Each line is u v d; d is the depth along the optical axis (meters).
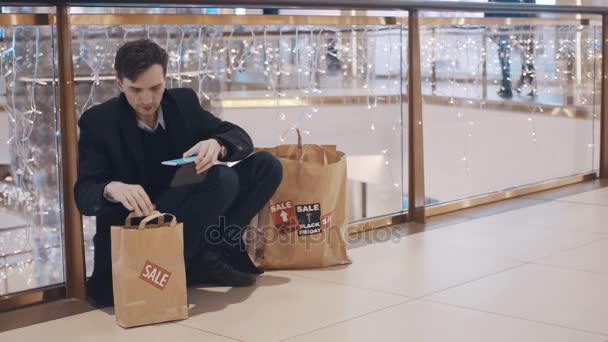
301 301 2.73
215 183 2.72
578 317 2.51
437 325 2.46
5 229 2.76
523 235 3.65
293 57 3.86
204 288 2.91
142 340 2.38
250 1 3.21
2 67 2.71
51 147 2.82
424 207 3.96
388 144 4.00
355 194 4.02
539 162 4.81
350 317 2.55
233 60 3.54
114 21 2.89
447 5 3.93
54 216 2.86
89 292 2.80
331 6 3.54
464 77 4.31
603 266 3.10
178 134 2.79
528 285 2.86
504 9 4.24
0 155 2.74
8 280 2.77
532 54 4.68
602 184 4.96
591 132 5.14
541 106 4.78
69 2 2.74
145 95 2.60
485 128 4.47
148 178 2.79
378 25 3.84
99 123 2.67
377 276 3.02
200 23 3.12
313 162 3.26
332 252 3.17
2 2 2.62
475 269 3.09
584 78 5.04
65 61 2.74
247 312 2.63
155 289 2.51
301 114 3.98
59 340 2.41
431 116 4.17
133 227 2.51
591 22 4.97
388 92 3.98
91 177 2.63
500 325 2.45
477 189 4.44
